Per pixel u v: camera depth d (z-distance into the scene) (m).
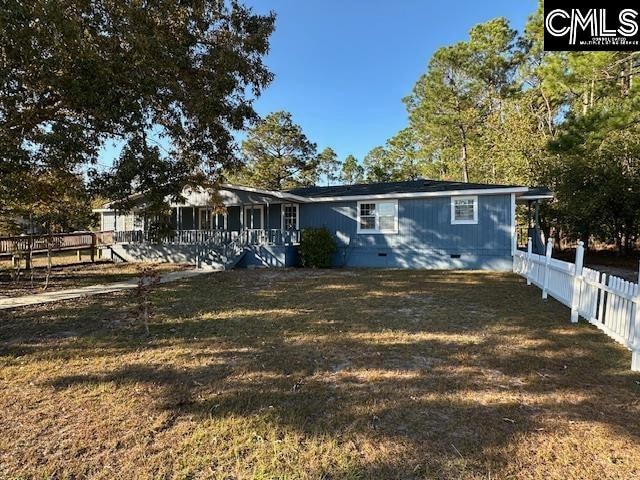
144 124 9.25
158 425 2.94
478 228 13.47
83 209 11.77
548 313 6.55
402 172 41.09
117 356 4.53
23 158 7.82
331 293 8.82
